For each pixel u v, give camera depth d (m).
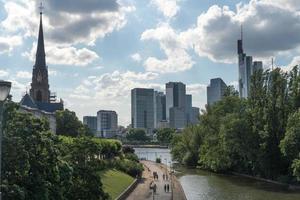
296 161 95.00
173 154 195.75
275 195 95.25
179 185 112.69
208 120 156.12
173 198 89.19
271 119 122.69
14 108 40.81
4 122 39.31
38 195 39.06
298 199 89.00
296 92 121.12
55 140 46.97
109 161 121.38
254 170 131.88
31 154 39.97
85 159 60.31
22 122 40.66
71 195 49.06
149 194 94.31
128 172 122.81
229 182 122.06
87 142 61.81
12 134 39.62
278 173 122.12
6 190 35.31
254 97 129.00
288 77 124.19
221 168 145.00
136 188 104.12
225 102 157.25
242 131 126.69
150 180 122.88
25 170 38.41
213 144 148.50
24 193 36.72
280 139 121.38
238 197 93.50
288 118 111.38
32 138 40.12
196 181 126.31
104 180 92.12
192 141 178.50
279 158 121.88
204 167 165.00
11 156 38.22
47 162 41.75
